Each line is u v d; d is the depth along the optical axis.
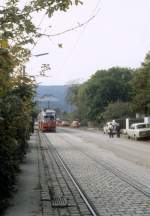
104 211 12.39
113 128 63.22
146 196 14.83
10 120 14.08
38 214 12.19
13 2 10.37
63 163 26.45
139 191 15.89
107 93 109.44
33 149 38.38
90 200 14.17
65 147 40.75
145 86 55.25
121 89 109.50
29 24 10.38
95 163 26.36
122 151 35.72
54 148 39.56
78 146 42.09
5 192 13.62
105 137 61.31
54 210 12.72
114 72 111.62
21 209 12.85
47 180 19.00
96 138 58.38
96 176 20.31
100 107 110.06
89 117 113.06
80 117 128.62
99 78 111.38
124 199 14.30
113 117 89.69
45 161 27.80
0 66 10.54
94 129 99.75
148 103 55.16
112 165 25.14
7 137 13.84
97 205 13.30
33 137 60.66
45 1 10.05
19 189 16.33
